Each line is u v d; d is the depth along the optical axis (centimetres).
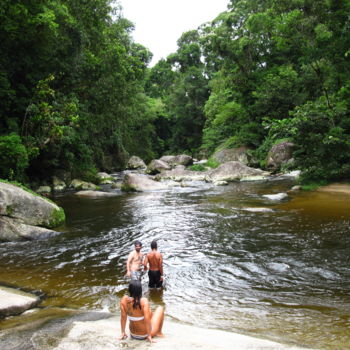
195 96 5784
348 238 916
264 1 3312
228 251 870
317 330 467
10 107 1900
